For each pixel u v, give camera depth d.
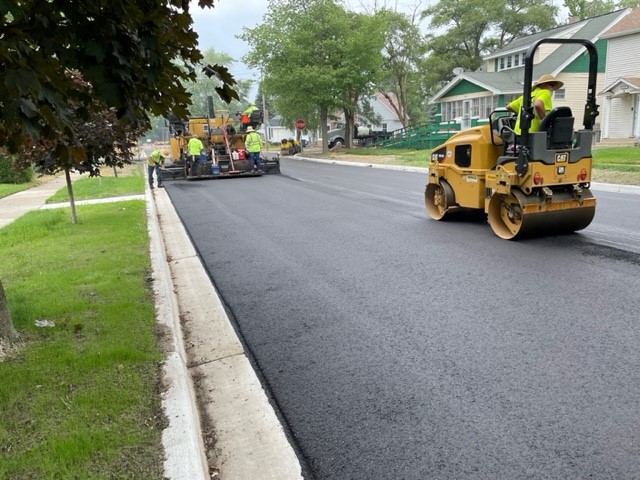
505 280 5.37
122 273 5.66
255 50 32.25
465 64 45.84
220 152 20.03
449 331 4.14
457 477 2.46
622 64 24.14
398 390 3.28
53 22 2.42
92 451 2.47
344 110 37.47
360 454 2.67
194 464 2.38
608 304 4.56
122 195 14.06
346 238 7.80
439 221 8.88
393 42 40.38
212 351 4.01
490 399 3.12
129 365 3.39
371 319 4.49
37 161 8.38
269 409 3.12
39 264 6.24
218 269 6.41
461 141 8.12
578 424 2.82
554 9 45.03
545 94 6.79
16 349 3.62
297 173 20.27
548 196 6.72
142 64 2.66
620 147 20.61
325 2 31.88
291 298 5.16
